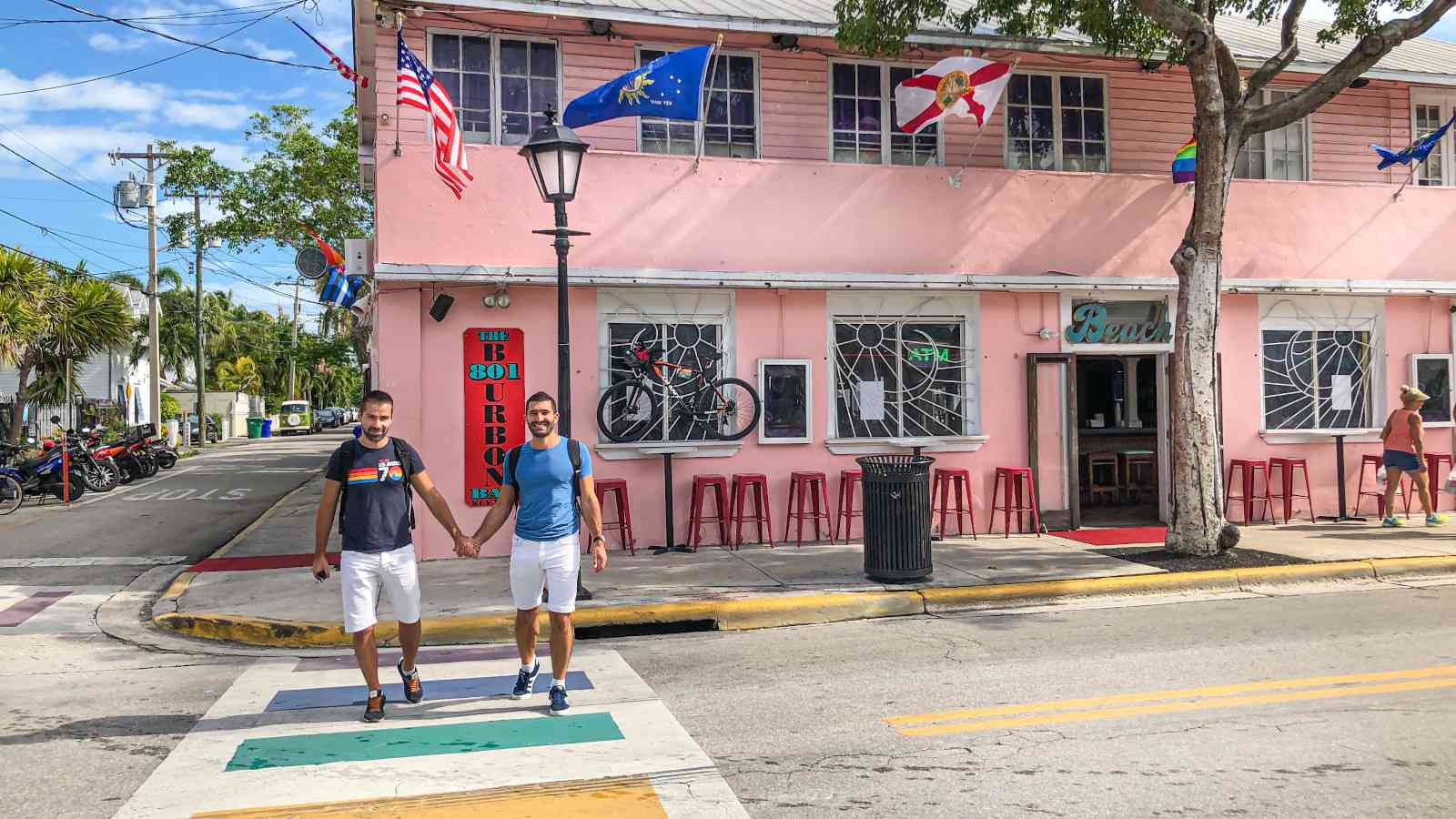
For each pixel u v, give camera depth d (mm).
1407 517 13055
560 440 5652
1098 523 12891
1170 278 12477
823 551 10898
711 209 11398
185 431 38125
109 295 26109
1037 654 6871
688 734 5148
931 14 10633
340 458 5391
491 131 11156
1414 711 5406
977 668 6512
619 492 10789
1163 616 8172
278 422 58500
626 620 8039
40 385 26188
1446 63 14492
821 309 11758
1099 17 10570
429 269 10375
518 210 10891
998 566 9906
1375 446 13328
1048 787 4367
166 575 10469
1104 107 12945
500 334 10836
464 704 5742
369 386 14609
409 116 10719
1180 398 10328
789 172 11641
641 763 4715
